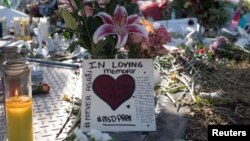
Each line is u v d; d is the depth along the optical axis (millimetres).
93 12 1569
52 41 2934
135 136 1466
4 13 3793
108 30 1499
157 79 1852
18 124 1278
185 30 4051
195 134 1568
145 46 1564
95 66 1529
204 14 4578
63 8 1618
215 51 2916
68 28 1620
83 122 1495
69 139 1334
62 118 1646
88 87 1518
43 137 1449
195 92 2049
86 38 1622
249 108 1874
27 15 3918
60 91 2006
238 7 4812
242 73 2500
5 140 1397
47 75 2309
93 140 1312
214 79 2320
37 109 1743
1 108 1688
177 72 2379
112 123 1503
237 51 2963
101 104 1509
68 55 2746
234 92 2080
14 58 1658
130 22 1521
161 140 1445
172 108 1804
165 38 1576
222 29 4480
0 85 1789
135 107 1514
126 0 1640
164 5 5000
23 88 1316
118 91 1519
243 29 4543
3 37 3402
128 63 1533
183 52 2725
